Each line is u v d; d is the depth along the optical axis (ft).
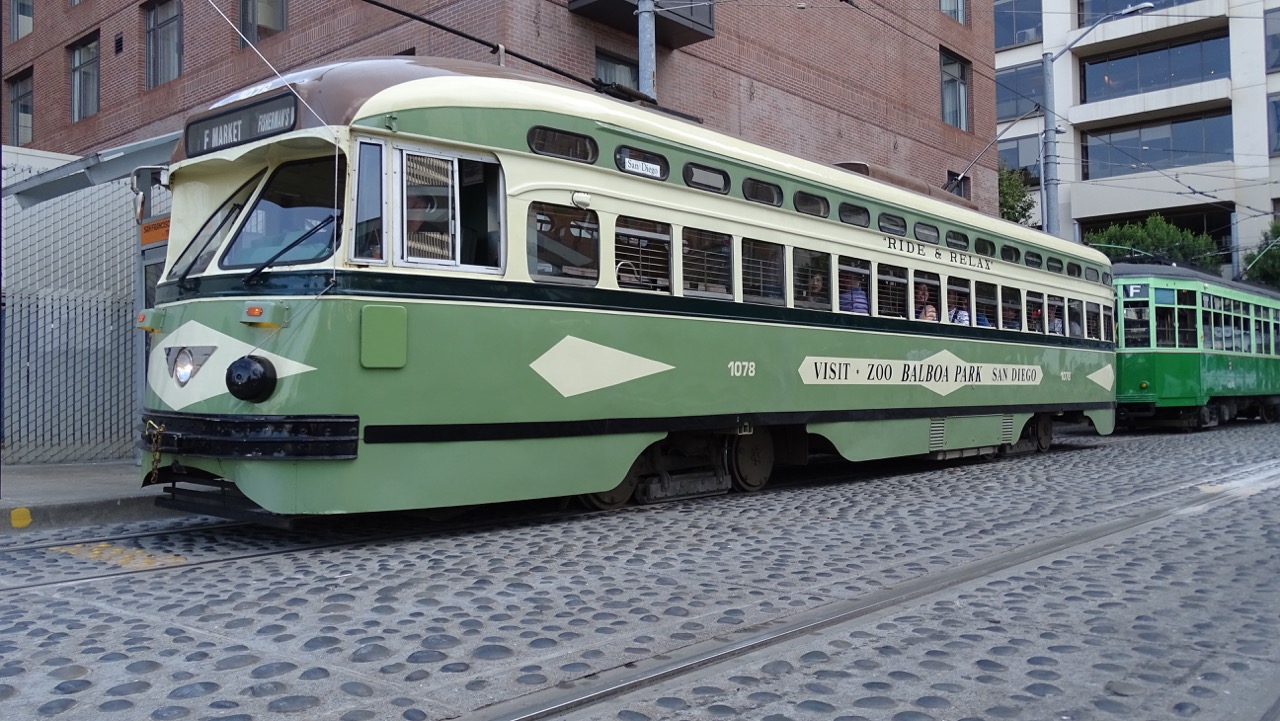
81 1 70.08
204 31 59.62
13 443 42.65
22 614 17.28
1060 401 49.80
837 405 34.96
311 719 12.25
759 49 58.65
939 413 40.45
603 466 26.86
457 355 23.62
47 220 45.09
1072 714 12.70
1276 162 123.34
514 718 12.41
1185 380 68.44
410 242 23.04
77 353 44.80
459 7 45.88
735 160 31.35
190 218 25.23
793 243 33.37
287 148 23.24
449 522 27.27
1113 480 37.45
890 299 37.83
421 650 15.16
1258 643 15.80
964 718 12.54
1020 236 46.85
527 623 16.81
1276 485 35.50
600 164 27.04
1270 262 117.19
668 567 21.38
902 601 18.58
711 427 30.01
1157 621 17.10
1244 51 125.08
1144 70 132.98
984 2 83.10
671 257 28.96
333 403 21.81
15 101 78.38
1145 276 68.54
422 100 23.35
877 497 32.73
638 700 13.26
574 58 47.14
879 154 69.10
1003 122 141.90
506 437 24.53
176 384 23.61
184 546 23.79
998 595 19.01
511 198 24.81
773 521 27.50
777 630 16.53
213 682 13.58
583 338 26.30
